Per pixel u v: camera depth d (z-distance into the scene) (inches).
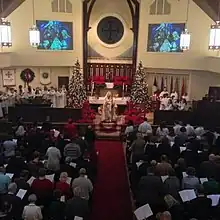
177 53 810.2
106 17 847.1
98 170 474.6
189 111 650.2
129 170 435.2
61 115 653.9
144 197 295.6
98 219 343.3
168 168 331.0
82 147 424.2
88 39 855.1
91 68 862.5
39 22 808.9
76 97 774.5
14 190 284.0
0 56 757.9
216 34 568.1
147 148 404.2
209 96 743.7
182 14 788.0
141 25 826.8
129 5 820.6
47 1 803.4
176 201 274.7
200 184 309.0
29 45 816.9
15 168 336.8
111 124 668.1
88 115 707.4
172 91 855.7
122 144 606.2
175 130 488.7
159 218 249.3
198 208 267.1
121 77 850.1
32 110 646.5
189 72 835.4
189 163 377.7
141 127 514.3
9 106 671.1
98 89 844.0
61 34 824.9
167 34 808.9
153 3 808.9
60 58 837.8
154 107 796.6
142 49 840.3
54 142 430.6
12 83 855.7
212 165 341.7
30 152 398.0
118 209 364.2
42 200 288.2
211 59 756.0
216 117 639.1
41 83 876.6
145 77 809.5
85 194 307.1
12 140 427.2
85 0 814.5
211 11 669.9
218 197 288.5
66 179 310.5
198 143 415.8
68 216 264.1
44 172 298.7
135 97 783.7
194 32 784.9
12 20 794.8
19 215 266.4
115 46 855.7
